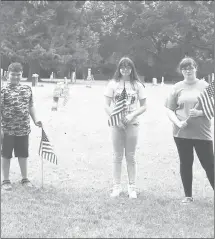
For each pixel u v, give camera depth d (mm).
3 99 6148
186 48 55688
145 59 58875
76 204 5328
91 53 51375
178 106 5660
